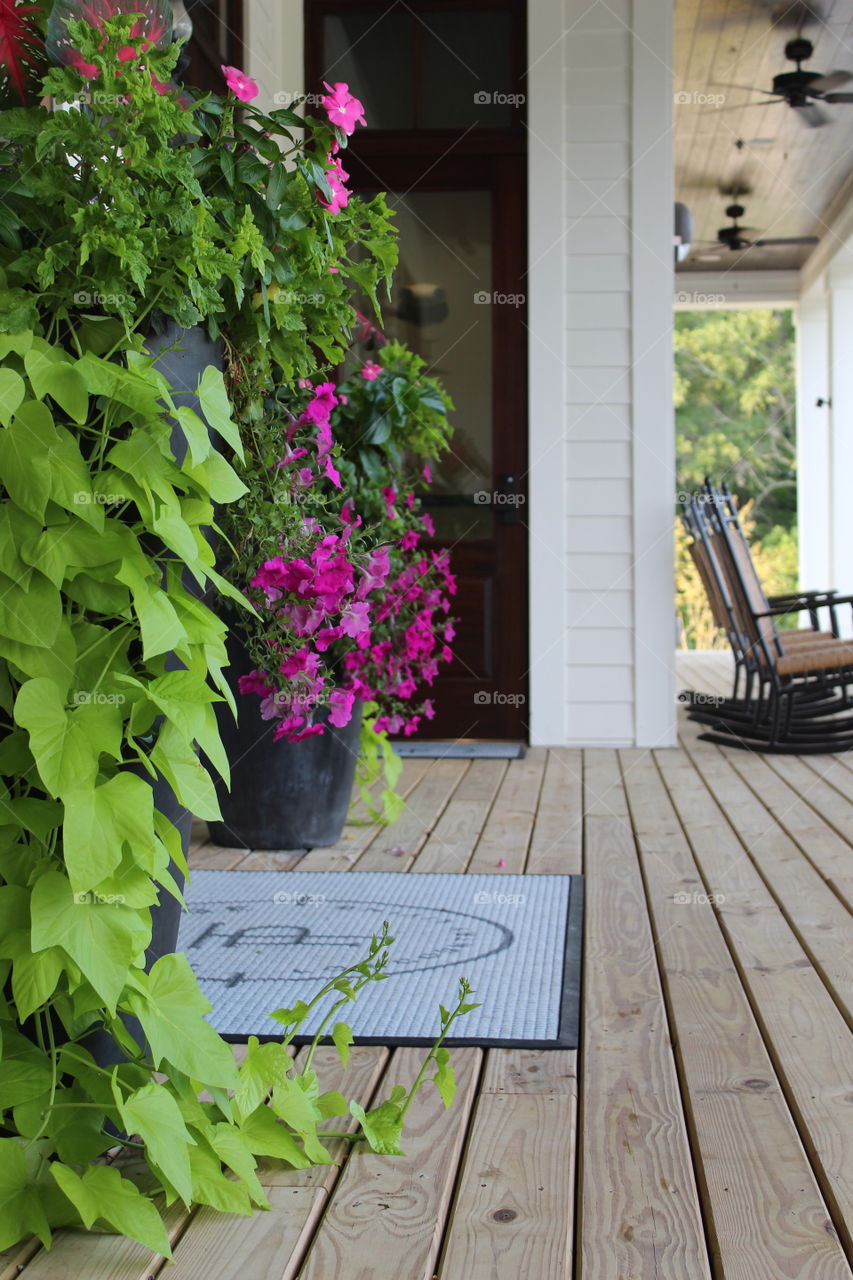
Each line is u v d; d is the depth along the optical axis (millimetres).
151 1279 1237
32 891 1277
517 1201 1391
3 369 1273
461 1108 1656
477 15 4977
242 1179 1383
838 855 3160
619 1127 1581
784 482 17297
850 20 6617
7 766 1325
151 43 1384
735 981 2160
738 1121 1590
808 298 11406
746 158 8742
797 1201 1380
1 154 1392
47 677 1288
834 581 9797
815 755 4891
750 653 5562
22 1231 1254
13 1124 1369
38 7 1423
